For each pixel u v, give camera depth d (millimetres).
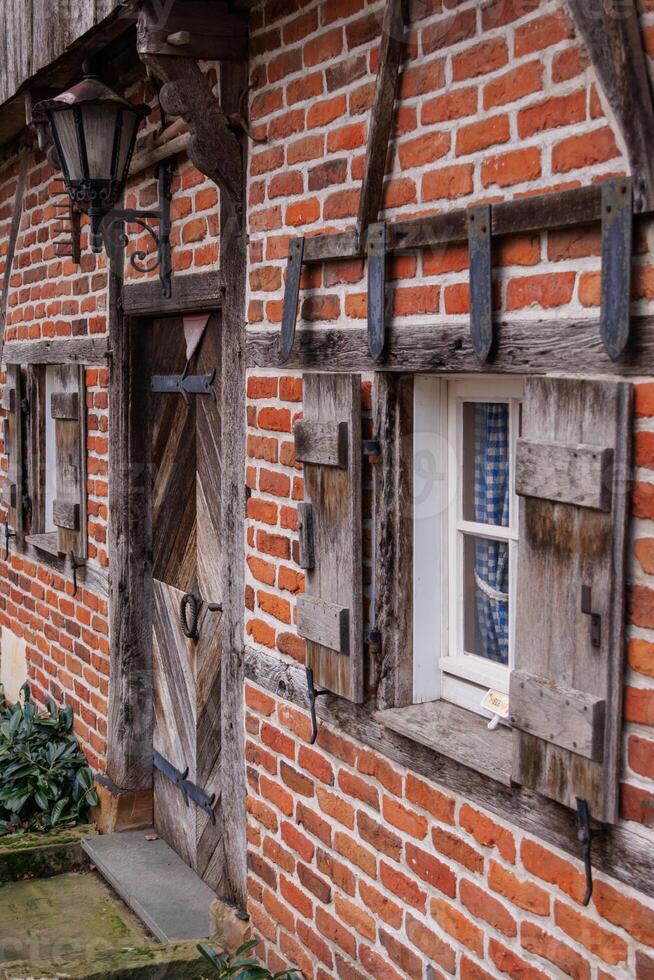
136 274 5375
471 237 2982
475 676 3473
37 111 4594
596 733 2598
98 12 4289
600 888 2725
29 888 5363
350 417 3490
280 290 3998
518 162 2877
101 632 6062
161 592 5547
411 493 3512
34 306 7043
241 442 4348
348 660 3592
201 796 5082
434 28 3158
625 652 2592
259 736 4320
